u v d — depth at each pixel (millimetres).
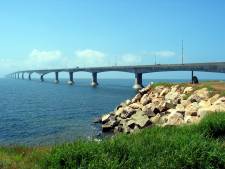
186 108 42438
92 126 50219
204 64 117125
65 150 13484
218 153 13305
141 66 162125
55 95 136375
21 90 180250
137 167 12328
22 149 19438
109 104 93562
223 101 41688
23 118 65250
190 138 15125
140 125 40031
